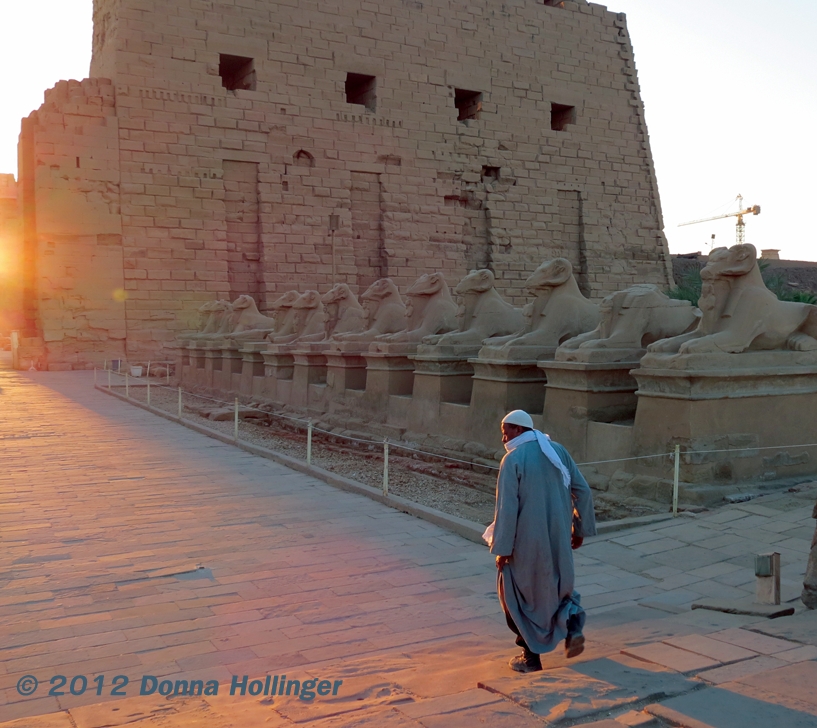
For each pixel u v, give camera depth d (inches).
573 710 120.9
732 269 343.6
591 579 237.8
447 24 1339.8
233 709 142.0
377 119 1278.3
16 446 492.1
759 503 309.1
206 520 313.4
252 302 864.3
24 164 1109.7
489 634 195.6
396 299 616.1
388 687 149.9
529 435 164.9
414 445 492.1
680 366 328.2
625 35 1515.7
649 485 335.0
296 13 1221.1
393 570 250.5
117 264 1103.0
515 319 508.1
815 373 354.6
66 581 238.5
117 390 836.0
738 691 124.2
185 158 1142.3
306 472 410.9
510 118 1392.7
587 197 1456.7
